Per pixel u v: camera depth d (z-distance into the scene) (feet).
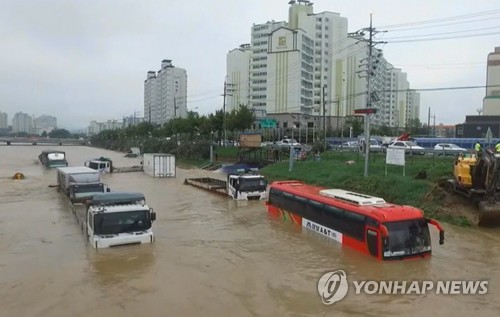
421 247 58.90
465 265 58.95
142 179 175.94
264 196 118.42
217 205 109.70
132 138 474.08
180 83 575.79
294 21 406.82
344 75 381.60
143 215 67.62
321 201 74.02
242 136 205.98
